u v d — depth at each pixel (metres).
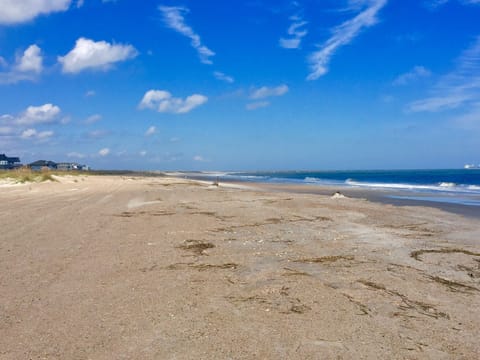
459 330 4.98
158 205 19.05
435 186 44.34
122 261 8.00
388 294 6.29
